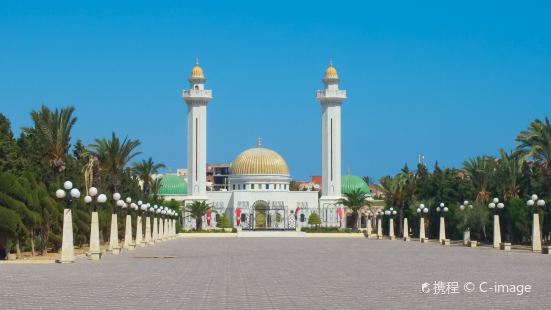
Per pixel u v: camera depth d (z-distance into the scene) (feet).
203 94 548.72
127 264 160.97
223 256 199.00
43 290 100.37
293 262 169.68
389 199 436.35
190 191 548.31
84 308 81.30
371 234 435.94
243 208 568.82
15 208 180.65
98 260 177.58
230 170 626.23
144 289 102.47
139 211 272.72
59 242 213.25
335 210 553.64
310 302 87.40
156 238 326.65
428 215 372.79
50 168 250.57
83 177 272.92
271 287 106.01
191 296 93.86
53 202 209.15
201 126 548.31
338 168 558.56
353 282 113.80
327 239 386.11
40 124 251.80
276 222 573.74
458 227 301.43
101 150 306.55
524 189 298.97
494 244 252.83
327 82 560.20
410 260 176.45
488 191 319.88
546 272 132.67
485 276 123.65
